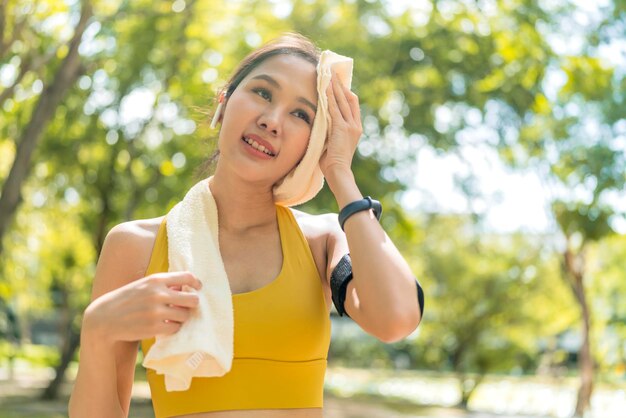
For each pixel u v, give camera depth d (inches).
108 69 522.6
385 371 1306.6
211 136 84.4
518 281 893.2
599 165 511.8
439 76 539.8
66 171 629.0
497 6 408.5
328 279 75.0
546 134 550.0
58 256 826.2
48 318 1529.3
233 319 65.8
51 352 1346.0
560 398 903.1
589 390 720.3
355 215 68.7
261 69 71.9
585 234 600.4
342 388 1007.6
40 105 370.0
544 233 753.0
